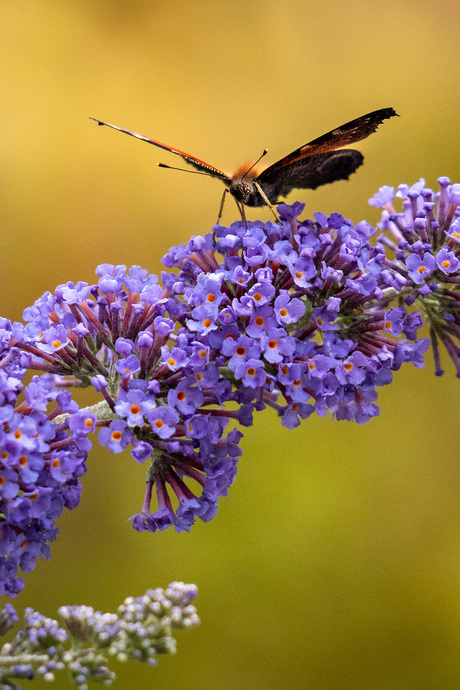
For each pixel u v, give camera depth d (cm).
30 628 46
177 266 49
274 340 47
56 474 46
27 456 45
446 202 49
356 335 49
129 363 47
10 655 46
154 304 48
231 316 47
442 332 50
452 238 49
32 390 46
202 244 48
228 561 71
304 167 50
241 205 51
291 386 47
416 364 48
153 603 46
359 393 48
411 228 50
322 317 48
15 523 46
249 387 47
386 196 50
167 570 70
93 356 48
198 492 58
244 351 47
